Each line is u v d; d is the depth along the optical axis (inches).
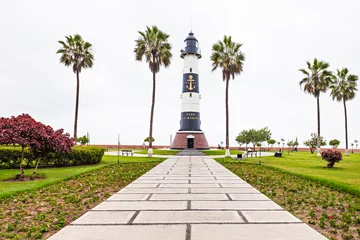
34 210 309.0
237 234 222.7
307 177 580.4
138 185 474.9
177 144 1803.6
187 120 1834.4
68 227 239.6
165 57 1330.0
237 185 476.1
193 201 344.2
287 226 245.0
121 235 219.0
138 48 1334.9
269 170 757.3
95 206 318.7
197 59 1892.2
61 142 576.1
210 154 1573.6
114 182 514.9
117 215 277.9
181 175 620.7
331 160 828.6
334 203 353.7
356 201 363.9
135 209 302.7
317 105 1572.3
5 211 307.0
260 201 346.0
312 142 1843.0
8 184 478.6
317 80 1530.5
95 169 708.7
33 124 548.1
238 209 304.3
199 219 264.5
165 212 289.9
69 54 1331.2
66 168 756.0
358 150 2536.9
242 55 1396.4
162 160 1111.6
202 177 585.9
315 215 290.2
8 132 510.0
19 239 217.5
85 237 214.5
